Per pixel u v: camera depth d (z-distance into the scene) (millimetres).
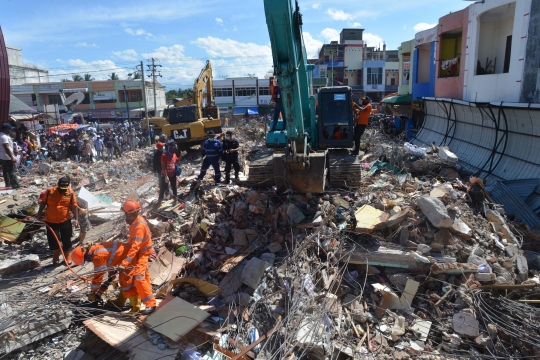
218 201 8766
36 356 4824
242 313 5391
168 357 4363
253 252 6902
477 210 8688
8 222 8258
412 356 5012
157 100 61188
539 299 5801
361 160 12820
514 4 13094
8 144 12273
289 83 5684
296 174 7320
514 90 12594
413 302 5945
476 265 6227
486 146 13812
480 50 15469
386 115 27844
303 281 5730
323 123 8977
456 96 17109
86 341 5027
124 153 25438
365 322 5547
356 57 54594
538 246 7906
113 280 5664
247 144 23500
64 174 16500
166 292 5762
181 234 7809
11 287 6195
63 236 7102
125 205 5105
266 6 5223
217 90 58656
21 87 51781
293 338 4828
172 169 9805
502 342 5145
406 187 9469
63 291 5945
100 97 54719
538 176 10539
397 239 6852
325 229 6887
